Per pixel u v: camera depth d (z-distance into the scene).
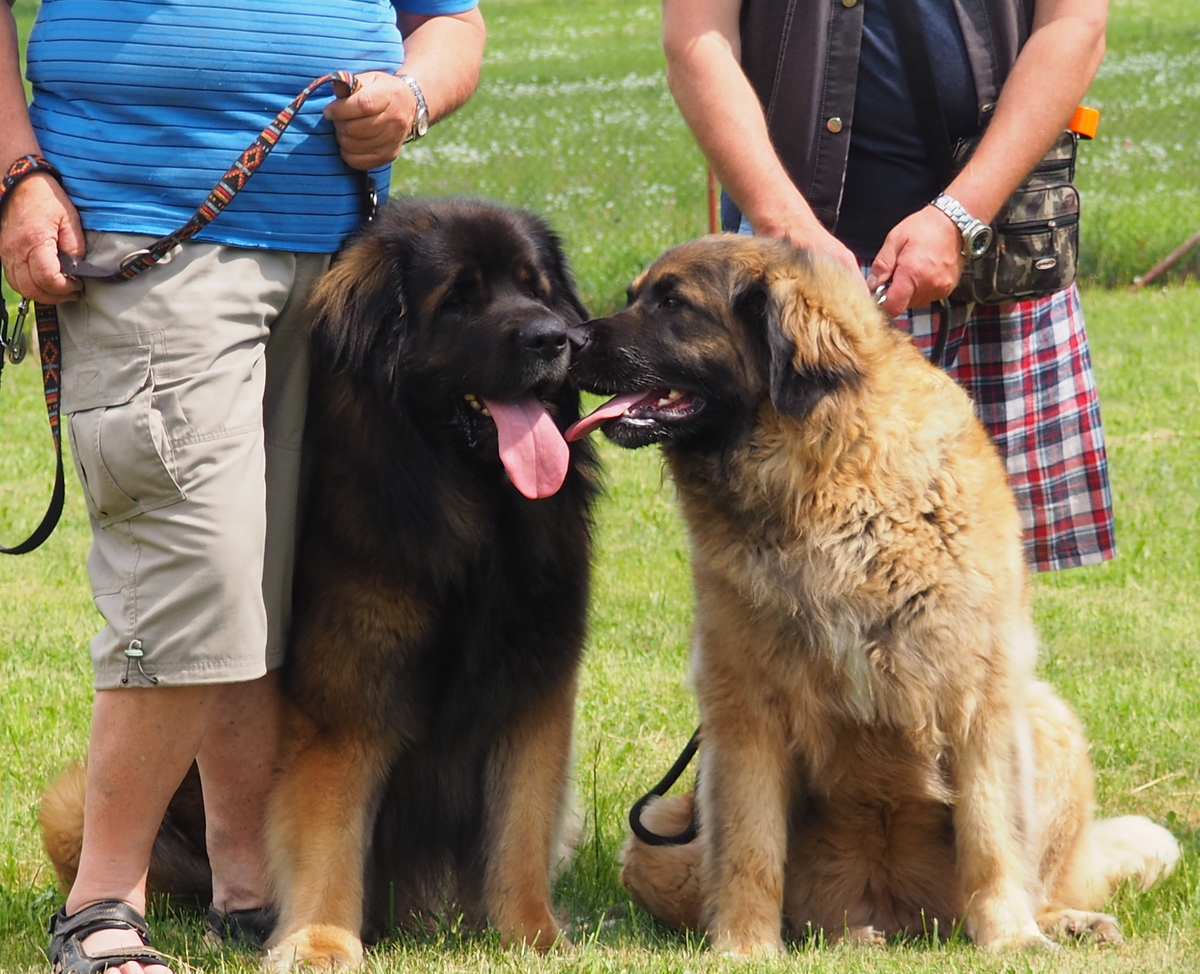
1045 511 8.41
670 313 7.00
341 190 6.51
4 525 16.64
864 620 6.59
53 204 5.81
